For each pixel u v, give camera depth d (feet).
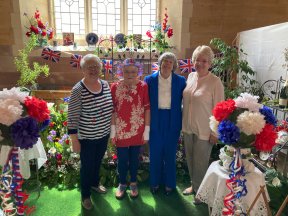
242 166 5.00
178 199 7.49
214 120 5.20
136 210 6.99
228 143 4.78
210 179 5.74
